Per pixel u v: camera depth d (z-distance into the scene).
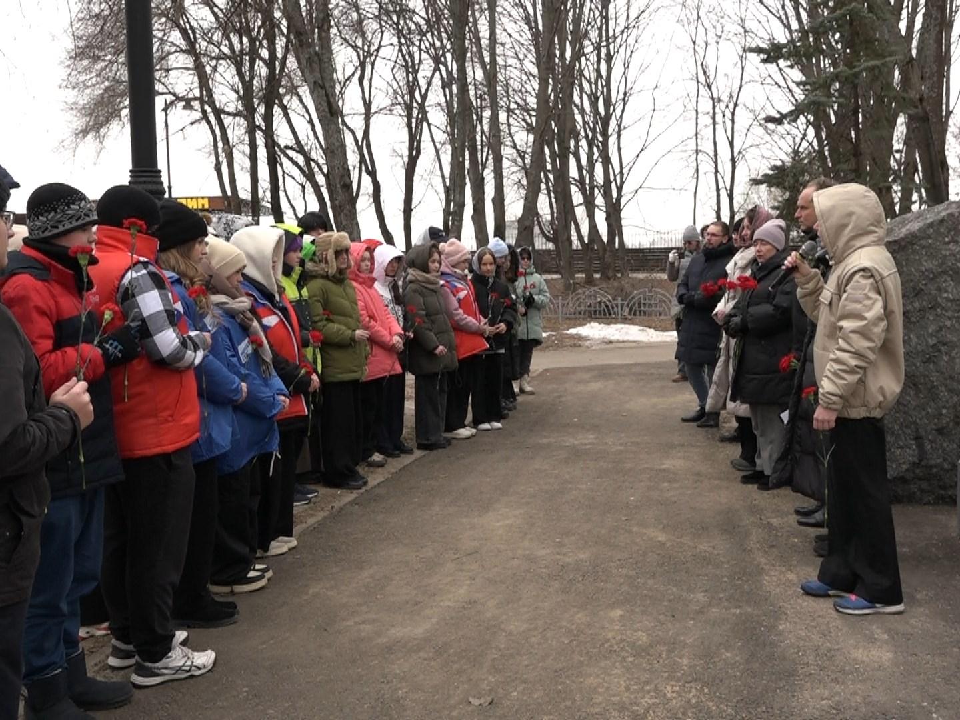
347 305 7.33
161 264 4.42
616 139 35.62
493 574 5.30
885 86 9.31
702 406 10.06
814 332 5.50
